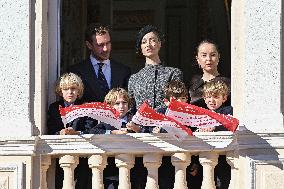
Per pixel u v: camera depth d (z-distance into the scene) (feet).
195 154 52.19
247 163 51.57
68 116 51.29
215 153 51.80
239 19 52.65
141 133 51.83
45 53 53.26
